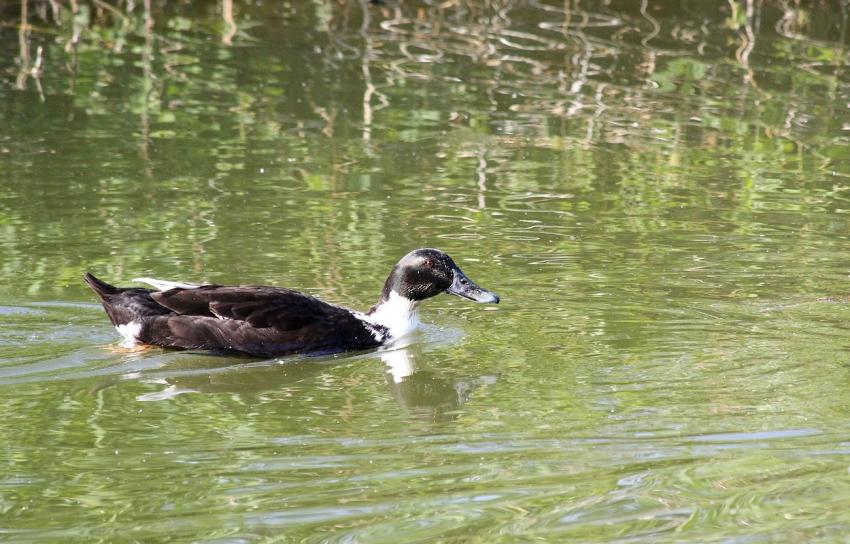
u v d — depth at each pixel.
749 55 24.94
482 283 14.23
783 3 27.41
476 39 25.92
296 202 17.05
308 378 11.99
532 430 10.23
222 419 10.66
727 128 20.97
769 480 9.03
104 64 23.77
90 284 12.80
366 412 10.87
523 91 22.80
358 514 8.52
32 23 25.92
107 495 8.92
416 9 27.83
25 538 8.22
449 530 8.23
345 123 20.98
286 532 8.24
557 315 13.41
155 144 19.59
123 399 11.14
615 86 23.12
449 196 17.45
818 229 16.23
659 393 11.09
